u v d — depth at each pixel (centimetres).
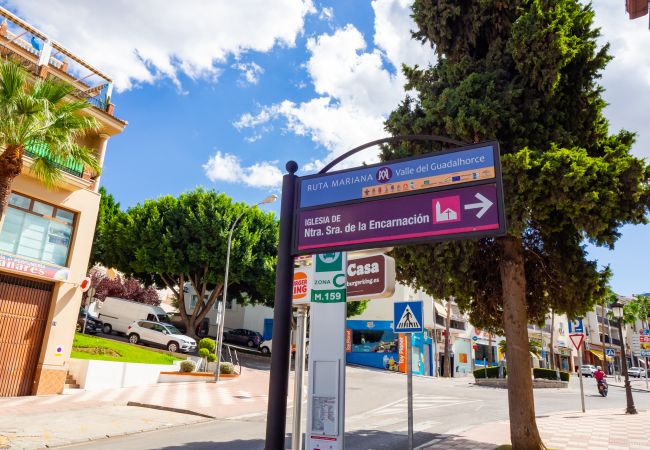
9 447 875
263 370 2798
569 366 6925
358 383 2492
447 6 1059
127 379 1875
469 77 980
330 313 585
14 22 1655
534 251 1077
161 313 3216
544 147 941
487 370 3203
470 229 509
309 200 627
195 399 1606
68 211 1703
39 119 1117
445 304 4788
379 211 572
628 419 1556
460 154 540
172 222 3112
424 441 1062
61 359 1605
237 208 3219
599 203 790
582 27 979
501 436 1133
